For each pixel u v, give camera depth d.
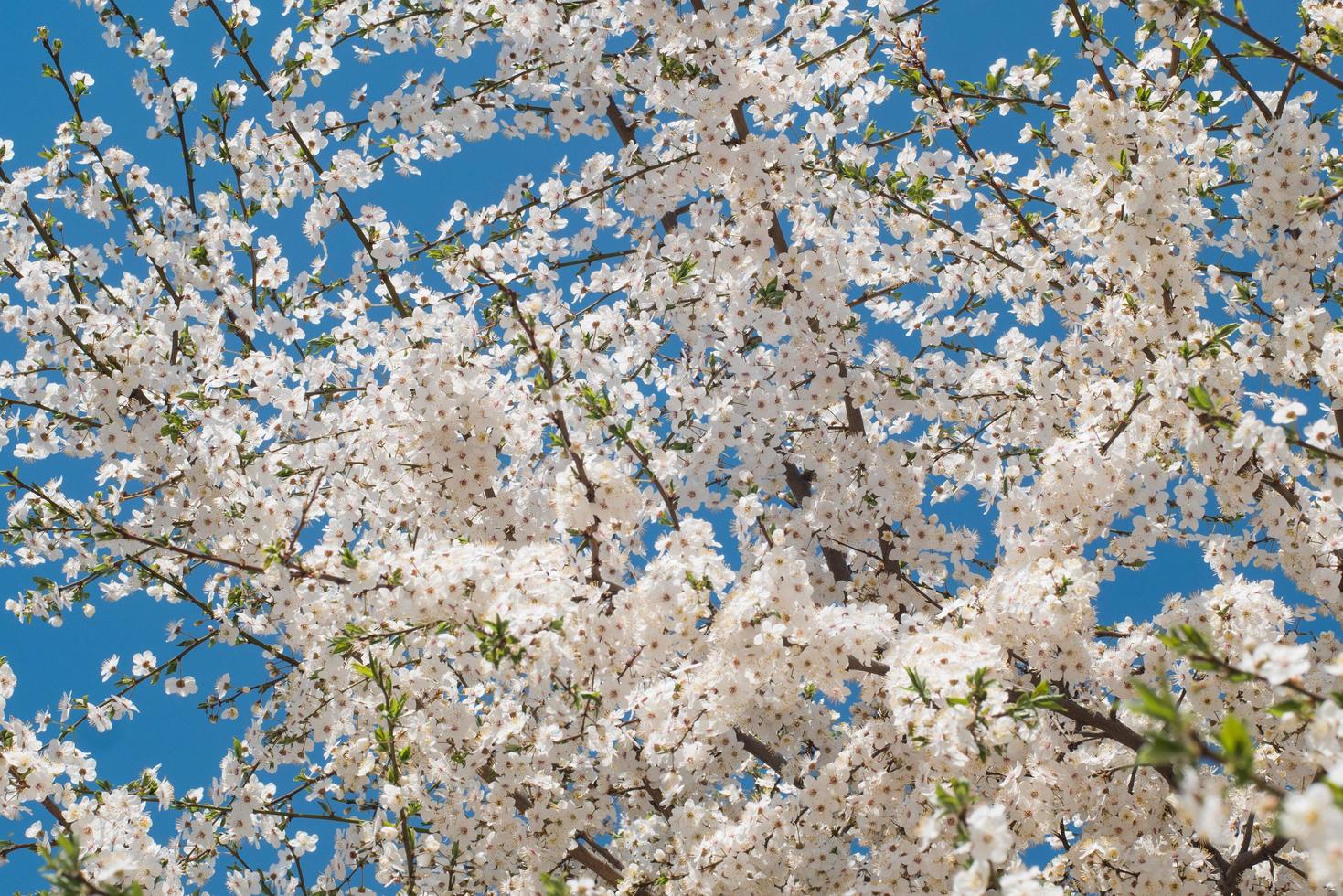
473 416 6.71
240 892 6.66
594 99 9.18
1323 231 6.34
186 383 6.51
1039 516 5.89
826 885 6.13
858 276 7.72
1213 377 5.52
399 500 7.19
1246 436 4.25
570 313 7.84
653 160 8.80
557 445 5.88
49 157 7.33
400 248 7.54
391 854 6.30
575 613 5.50
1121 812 6.21
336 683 6.60
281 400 6.66
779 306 7.29
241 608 7.59
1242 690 5.89
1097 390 6.47
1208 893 6.20
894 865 5.66
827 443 8.17
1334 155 6.96
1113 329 6.32
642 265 7.87
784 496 8.46
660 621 5.50
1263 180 6.35
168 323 6.87
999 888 4.16
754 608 5.11
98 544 7.05
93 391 6.31
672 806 7.00
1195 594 5.88
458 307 7.34
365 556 5.65
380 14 8.52
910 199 7.63
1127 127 5.94
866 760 6.22
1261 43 5.23
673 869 6.23
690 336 8.12
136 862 5.04
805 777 6.25
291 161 7.70
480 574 5.21
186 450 6.41
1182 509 6.17
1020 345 7.61
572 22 8.52
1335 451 4.36
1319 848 2.40
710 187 7.51
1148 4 6.00
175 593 7.57
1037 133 7.26
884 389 7.86
